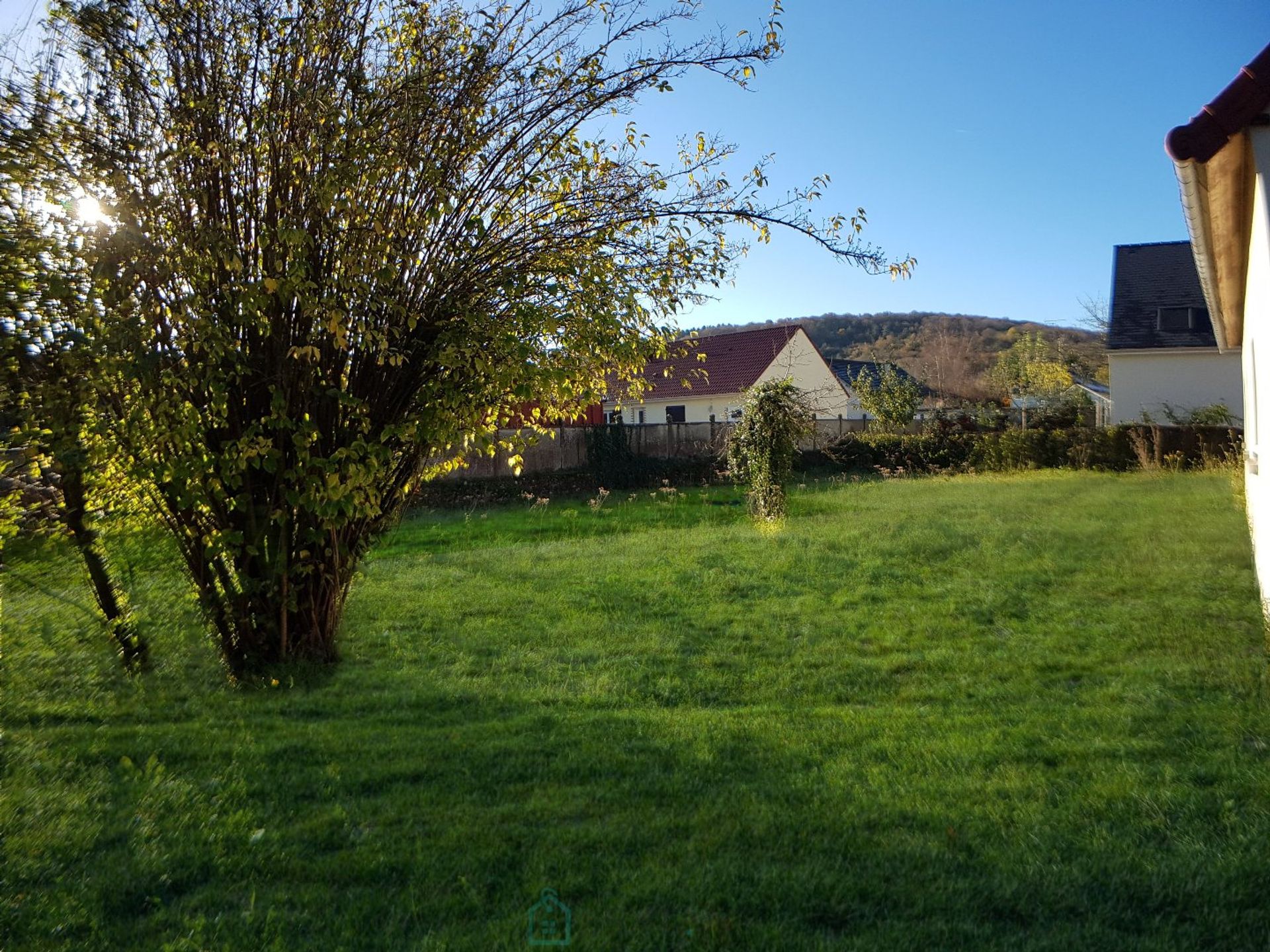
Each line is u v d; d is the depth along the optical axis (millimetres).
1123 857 3506
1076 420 25000
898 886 3373
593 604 9125
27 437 5598
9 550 6762
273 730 5473
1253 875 3318
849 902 3271
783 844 3754
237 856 3717
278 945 3020
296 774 4664
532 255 6605
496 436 7453
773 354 38094
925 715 5570
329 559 6859
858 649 7258
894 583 9547
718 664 6980
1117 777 4312
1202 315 27297
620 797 4320
